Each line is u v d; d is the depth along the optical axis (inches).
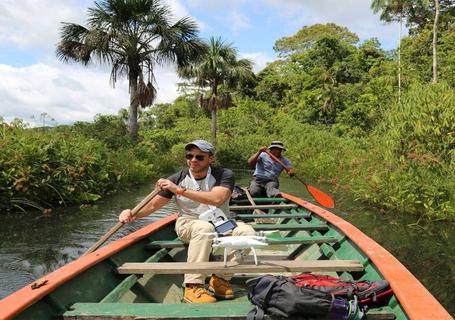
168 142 1012.5
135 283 113.8
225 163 944.9
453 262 219.6
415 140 374.9
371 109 927.0
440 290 182.4
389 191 358.0
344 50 1425.9
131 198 397.4
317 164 665.0
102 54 624.4
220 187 126.9
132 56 638.5
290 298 80.6
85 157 393.1
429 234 278.8
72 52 639.1
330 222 167.2
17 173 312.8
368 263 114.7
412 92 405.4
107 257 110.7
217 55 956.0
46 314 81.7
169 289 127.2
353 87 1192.8
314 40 1771.7
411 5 980.6
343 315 81.1
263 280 84.8
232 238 103.2
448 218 312.3
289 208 227.8
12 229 264.1
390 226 302.0
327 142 816.3
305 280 91.4
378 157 426.9
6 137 341.1
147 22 621.6
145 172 558.6
